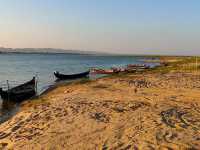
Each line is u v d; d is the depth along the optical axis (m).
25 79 45.16
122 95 18.06
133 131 9.04
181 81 26.42
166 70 43.38
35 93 26.55
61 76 42.59
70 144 8.05
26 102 18.56
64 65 95.50
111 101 15.11
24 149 7.91
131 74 38.09
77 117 11.19
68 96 17.94
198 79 28.09
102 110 12.43
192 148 7.39
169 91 20.02
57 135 8.95
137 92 19.72
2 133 9.98
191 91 19.86
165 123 9.98
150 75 34.41
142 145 7.68
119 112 11.98
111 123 10.14
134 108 12.88
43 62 120.50
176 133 8.76
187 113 11.81
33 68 75.56
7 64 97.69
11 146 8.34
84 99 16.03
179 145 7.61
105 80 29.78
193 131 9.02
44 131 9.55
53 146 7.95
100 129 9.42
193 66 47.97
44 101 16.55
